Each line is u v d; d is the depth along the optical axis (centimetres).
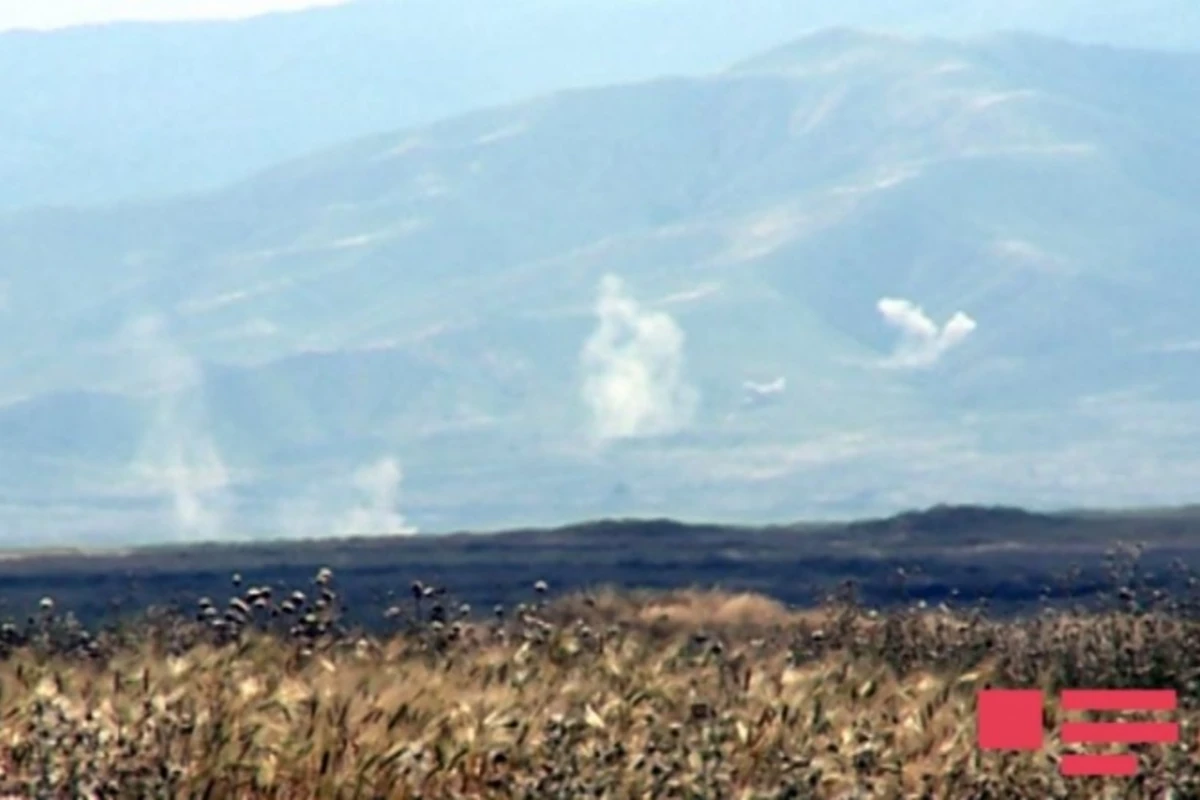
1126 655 8656
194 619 8212
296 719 5325
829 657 8119
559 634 6919
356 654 6844
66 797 4788
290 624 7650
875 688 6406
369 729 5362
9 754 5134
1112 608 10406
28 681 5816
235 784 5022
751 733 5647
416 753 5138
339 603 8106
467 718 5381
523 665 6359
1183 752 5988
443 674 6128
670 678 6316
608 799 5016
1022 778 5672
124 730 5128
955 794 5553
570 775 5047
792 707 5909
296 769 5119
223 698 5412
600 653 6969
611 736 5381
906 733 5912
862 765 5453
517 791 5062
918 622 9675
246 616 7569
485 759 5278
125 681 5703
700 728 5503
